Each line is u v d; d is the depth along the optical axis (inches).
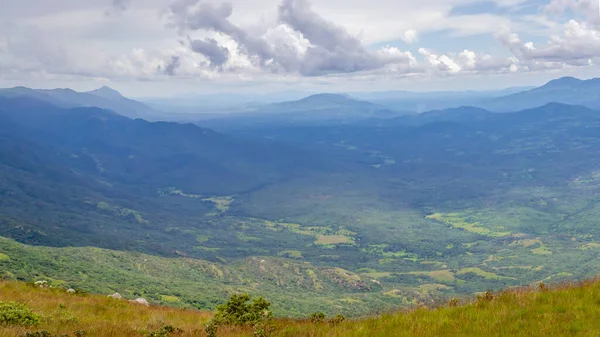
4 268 6131.9
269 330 624.1
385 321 612.7
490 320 561.0
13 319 689.0
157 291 6053.2
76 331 641.6
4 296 988.6
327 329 610.5
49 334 621.3
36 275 6082.7
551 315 552.7
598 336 478.9
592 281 711.1
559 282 765.3
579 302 591.5
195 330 685.9
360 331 565.3
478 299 691.4
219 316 748.0
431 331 537.6
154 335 645.3
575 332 498.6
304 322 724.0
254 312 743.7
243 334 615.8
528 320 546.0
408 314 642.8
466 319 577.0
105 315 890.7
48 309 881.5
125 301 1184.8
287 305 6122.1
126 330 685.3
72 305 959.6
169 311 1059.9
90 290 5438.0
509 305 628.7
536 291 699.4
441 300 758.5
